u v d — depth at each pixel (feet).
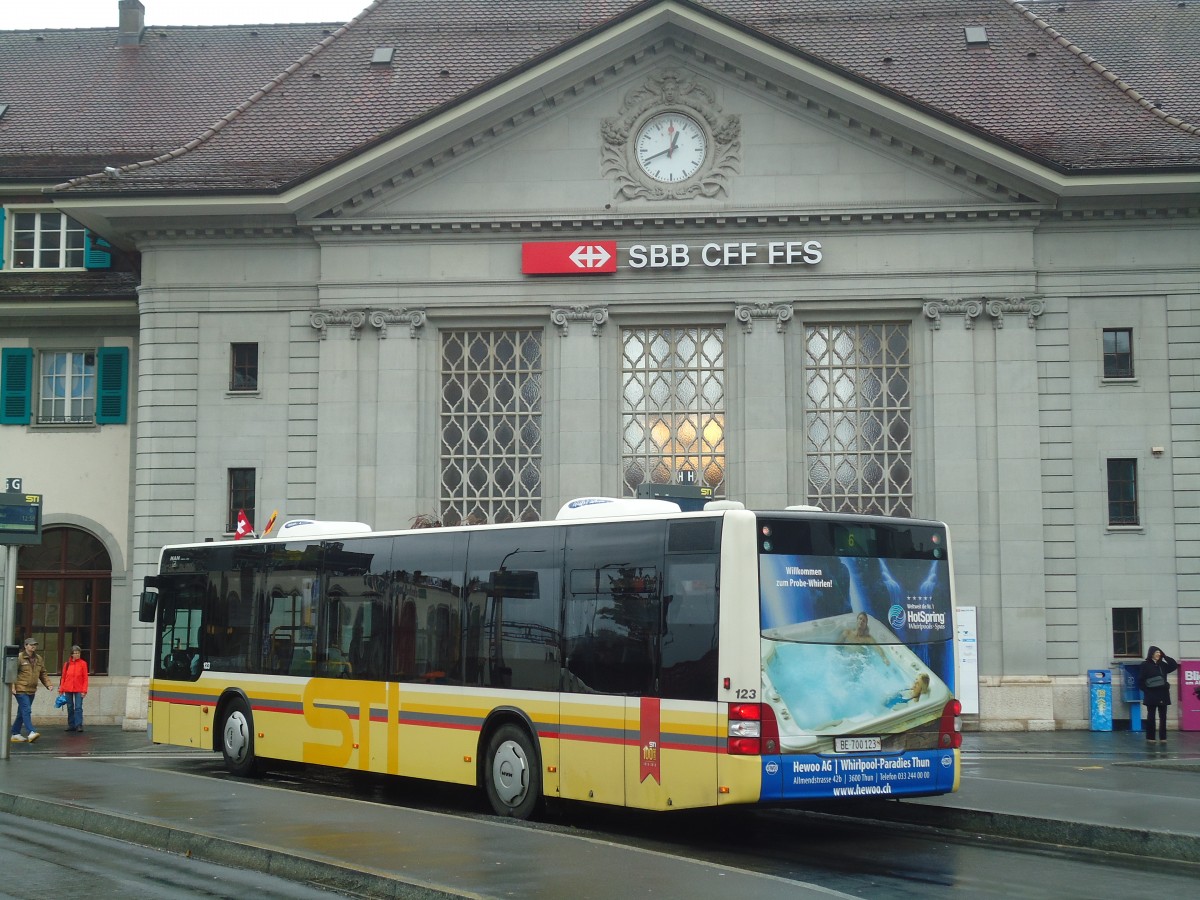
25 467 116.06
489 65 117.80
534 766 53.31
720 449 103.81
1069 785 61.00
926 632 49.78
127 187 104.83
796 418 103.04
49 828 50.06
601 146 104.47
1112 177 99.55
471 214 104.58
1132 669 99.25
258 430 106.01
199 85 131.64
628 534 50.80
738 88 104.01
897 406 103.24
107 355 116.16
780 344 102.83
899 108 100.73
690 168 104.06
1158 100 114.21
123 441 115.65
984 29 115.85
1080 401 102.53
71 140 123.85
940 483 101.30
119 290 115.44
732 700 45.91
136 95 130.41
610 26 102.58
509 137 104.94
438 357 106.22
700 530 48.08
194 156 110.01
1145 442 101.96
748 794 45.29
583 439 103.04
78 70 134.72
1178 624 100.89
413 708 59.26
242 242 107.04
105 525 114.83
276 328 106.63
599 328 103.91
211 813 48.65
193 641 74.08
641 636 49.49
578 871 37.04
